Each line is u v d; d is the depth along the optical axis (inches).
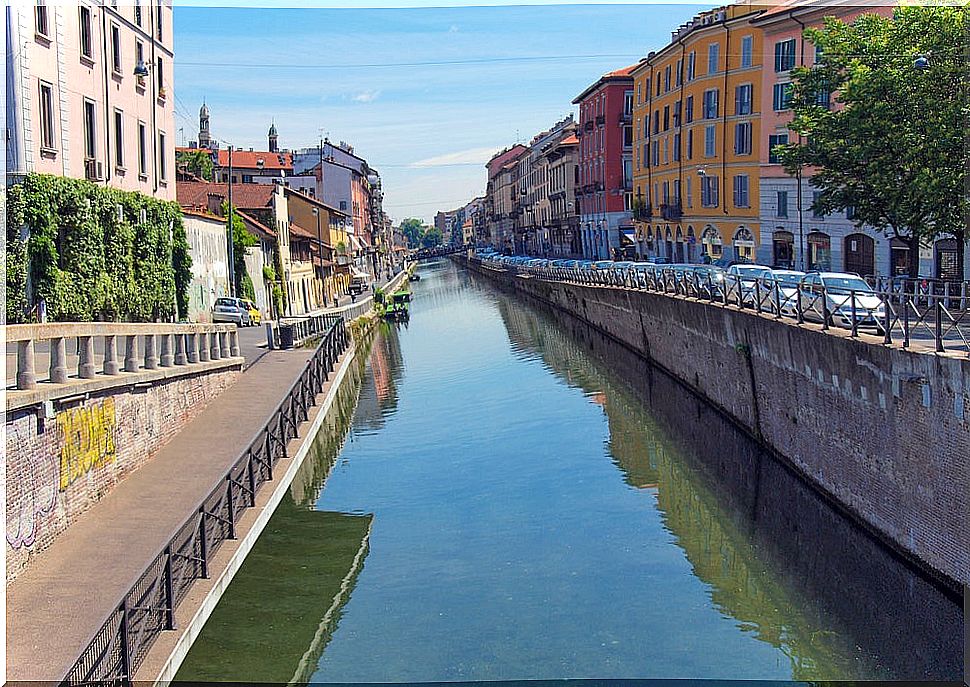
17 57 973.2
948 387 589.0
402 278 4717.0
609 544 776.3
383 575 710.5
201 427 863.7
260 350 1449.3
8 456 490.6
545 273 2979.8
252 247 2097.7
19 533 500.1
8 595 467.5
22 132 986.7
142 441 731.4
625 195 3243.1
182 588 495.8
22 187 989.8
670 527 815.1
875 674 559.2
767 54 1978.3
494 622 630.5
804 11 1830.7
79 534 559.8
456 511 869.2
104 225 1175.0
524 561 737.0
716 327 1152.2
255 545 718.5
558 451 1082.7
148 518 591.2
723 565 727.7
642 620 631.8
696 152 2378.2
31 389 538.6
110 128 1243.8
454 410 1339.8
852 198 1050.7
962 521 576.1
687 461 1024.9
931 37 970.7
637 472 986.1
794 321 897.5
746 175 2158.0
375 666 567.8
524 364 1755.7
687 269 1715.1
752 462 1009.5
